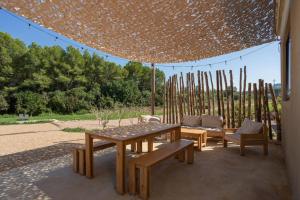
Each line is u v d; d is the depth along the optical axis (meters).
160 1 3.79
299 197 2.17
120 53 6.77
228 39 5.78
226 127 6.55
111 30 4.86
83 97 19.11
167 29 5.03
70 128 8.69
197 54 7.08
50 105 18.02
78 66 21.56
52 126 9.71
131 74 24.02
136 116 12.18
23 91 17.48
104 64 22.66
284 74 4.53
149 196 2.78
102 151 4.98
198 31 5.19
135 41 5.68
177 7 4.06
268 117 6.00
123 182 2.89
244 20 4.68
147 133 3.52
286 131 3.86
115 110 12.89
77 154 3.60
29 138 6.68
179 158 4.19
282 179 3.34
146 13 4.20
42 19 3.91
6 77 17.73
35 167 3.87
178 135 4.51
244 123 5.41
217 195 2.81
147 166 2.73
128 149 5.12
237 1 3.89
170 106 7.57
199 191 2.92
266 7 4.15
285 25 4.13
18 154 4.77
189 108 7.13
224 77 6.61
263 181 3.25
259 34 5.50
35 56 19.00
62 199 2.71
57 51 20.55
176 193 2.87
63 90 20.27
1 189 2.98
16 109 16.17
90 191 2.94
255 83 6.19
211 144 5.75
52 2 3.44
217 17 4.50
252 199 2.72
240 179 3.32
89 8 3.82
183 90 7.29
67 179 3.33
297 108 2.37
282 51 4.85
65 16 3.95
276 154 4.75
